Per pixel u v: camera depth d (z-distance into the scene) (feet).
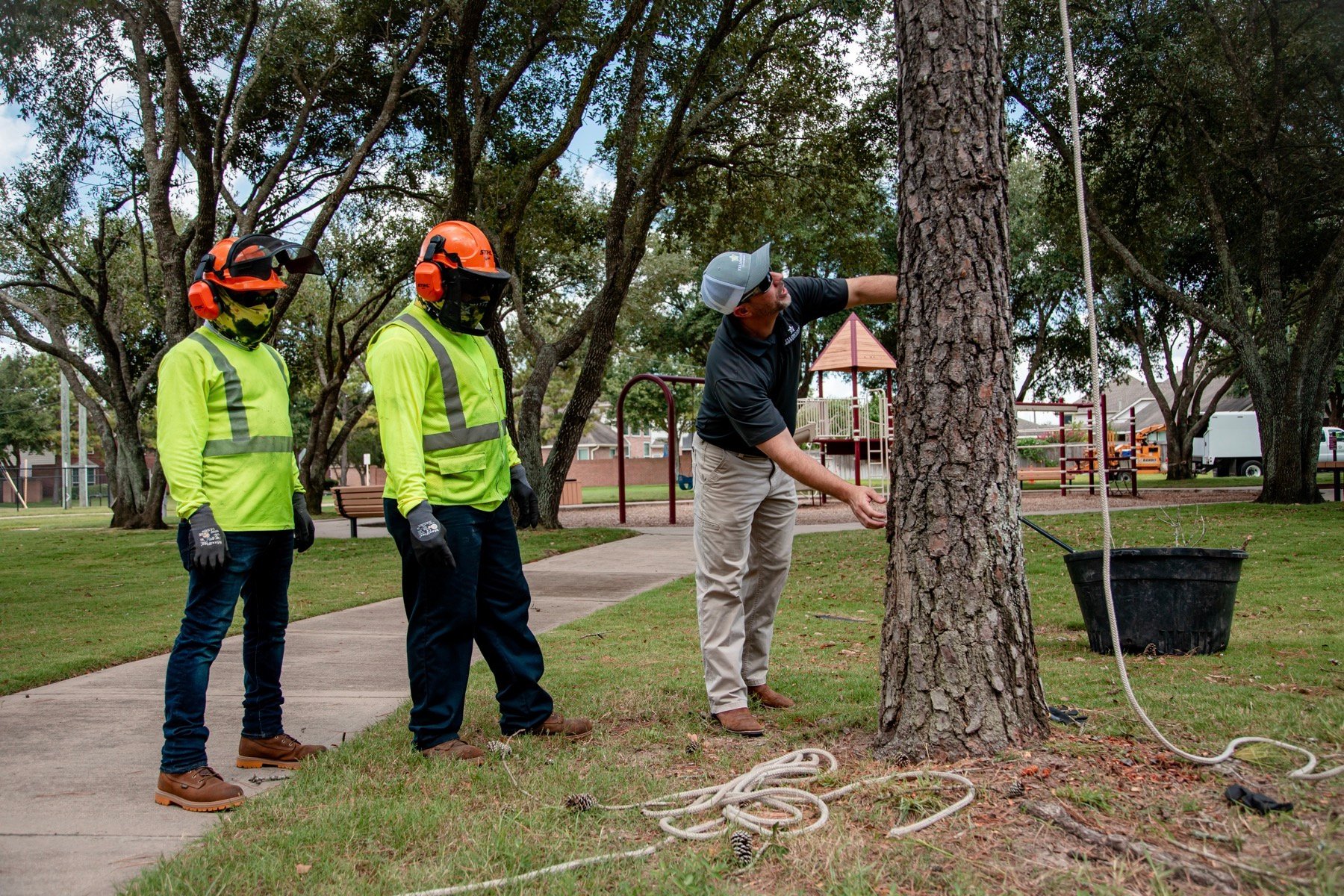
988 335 10.31
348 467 185.37
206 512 10.88
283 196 64.23
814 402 66.80
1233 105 59.77
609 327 53.42
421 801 10.10
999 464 10.34
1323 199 60.95
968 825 8.39
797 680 15.70
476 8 43.34
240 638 22.35
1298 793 8.68
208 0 55.01
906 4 10.69
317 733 13.46
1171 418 112.68
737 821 8.92
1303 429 55.11
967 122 10.36
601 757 11.55
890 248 100.78
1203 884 7.11
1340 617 20.72
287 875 8.21
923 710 10.28
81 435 167.63
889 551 10.94
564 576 33.88
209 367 11.40
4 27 47.21
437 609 11.71
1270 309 55.47
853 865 7.82
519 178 60.64
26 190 57.26
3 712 15.20
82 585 34.83
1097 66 57.88
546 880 7.94
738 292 11.72
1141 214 68.49
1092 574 17.67
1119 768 9.50
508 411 52.54
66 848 9.32
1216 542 34.78
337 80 59.47
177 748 10.65
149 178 56.44
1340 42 54.80
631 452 236.84
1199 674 15.15
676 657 18.17
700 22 55.06
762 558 13.82
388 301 88.33
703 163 59.67
